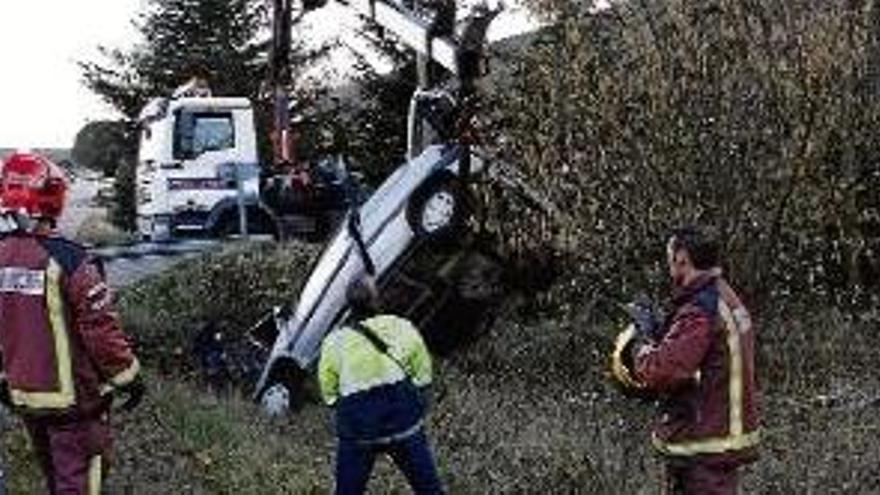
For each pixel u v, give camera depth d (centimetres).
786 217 1341
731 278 1291
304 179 1789
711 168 1285
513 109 1358
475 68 1134
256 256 1561
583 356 1326
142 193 1970
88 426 612
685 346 594
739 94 1286
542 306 1409
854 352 1301
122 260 1622
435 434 1004
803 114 1299
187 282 1519
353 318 761
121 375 605
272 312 1301
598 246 1311
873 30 1330
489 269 1180
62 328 602
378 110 2036
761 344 1293
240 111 1906
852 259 1412
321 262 1196
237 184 1886
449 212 1144
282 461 907
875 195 1398
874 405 1134
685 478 618
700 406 609
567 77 1336
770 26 1299
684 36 1294
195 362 1299
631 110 1305
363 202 1308
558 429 1038
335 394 755
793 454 952
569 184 1306
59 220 623
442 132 1145
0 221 616
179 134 1884
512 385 1271
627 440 1009
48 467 623
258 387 1195
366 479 757
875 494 871
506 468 906
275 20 1412
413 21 1173
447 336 1205
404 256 1148
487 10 1134
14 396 607
